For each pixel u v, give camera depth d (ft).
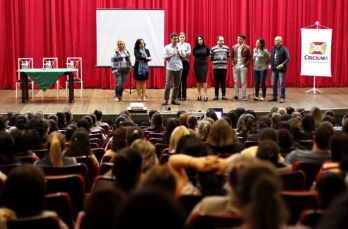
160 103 35.60
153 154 12.25
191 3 43.75
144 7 43.47
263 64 36.19
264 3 44.27
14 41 42.70
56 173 13.01
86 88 43.78
